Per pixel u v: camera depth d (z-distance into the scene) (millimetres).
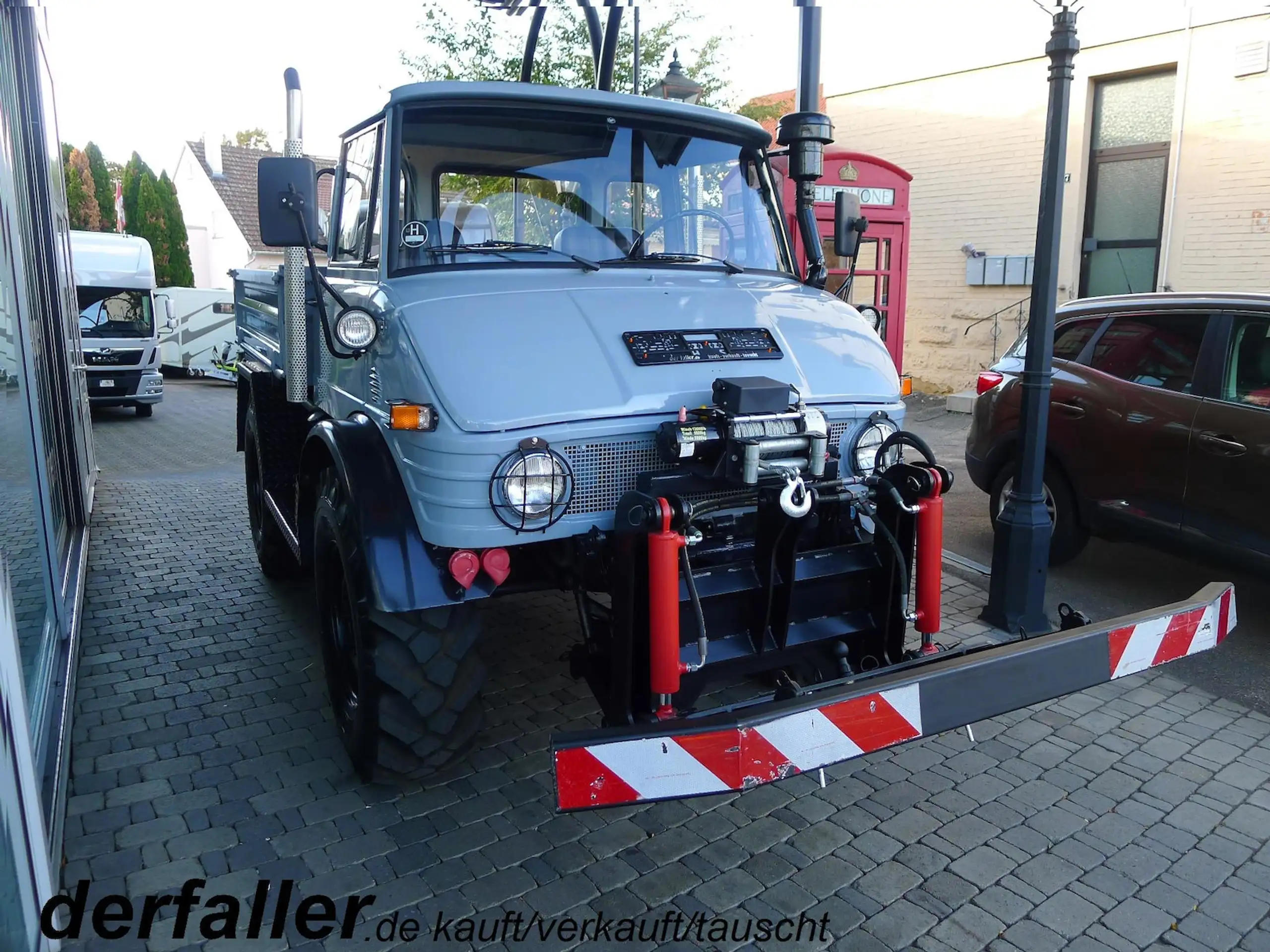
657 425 3041
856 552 3309
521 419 2861
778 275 4148
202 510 7848
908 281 12852
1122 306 5648
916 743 3932
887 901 2924
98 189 36594
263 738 3902
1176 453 5102
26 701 2777
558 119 3803
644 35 11352
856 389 3387
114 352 14555
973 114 11977
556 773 2352
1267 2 9320
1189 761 3785
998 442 6180
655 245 3963
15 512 3605
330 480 3584
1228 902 2928
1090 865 3104
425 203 3568
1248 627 5172
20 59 5879
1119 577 5949
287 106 3736
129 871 3023
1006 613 5004
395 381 3135
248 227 32188
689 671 2824
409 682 3131
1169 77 10438
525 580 3375
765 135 4215
